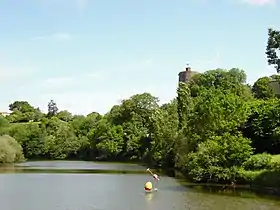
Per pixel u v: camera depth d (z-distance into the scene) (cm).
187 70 16950
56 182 7162
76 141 17838
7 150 13375
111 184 6775
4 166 12012
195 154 7119
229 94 7600
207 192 5534
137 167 11506
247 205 4422
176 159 9081
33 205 4597
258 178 5847
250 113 7456
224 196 5122
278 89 11281
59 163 13962
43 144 17650
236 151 6325
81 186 6500
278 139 6519
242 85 12381
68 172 9519
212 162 6450
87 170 10256
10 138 14312
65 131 18275
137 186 6444
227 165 6400
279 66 5003
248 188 5916
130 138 15675
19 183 7006
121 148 15988
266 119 7188
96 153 17138
